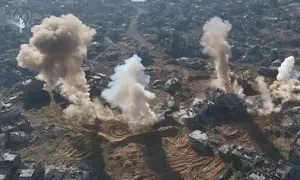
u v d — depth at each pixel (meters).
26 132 150.12
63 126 153.50
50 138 146.12
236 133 142.12
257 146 134.25
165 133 144.25
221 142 136.75
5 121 158.12
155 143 139.38
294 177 115.12
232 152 126.06
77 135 146.00
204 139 133.75
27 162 132.00
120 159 131.50
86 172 123.75
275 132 141.50
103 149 137.62
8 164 125.00
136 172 124.81
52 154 136.50
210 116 152.88
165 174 123.19
